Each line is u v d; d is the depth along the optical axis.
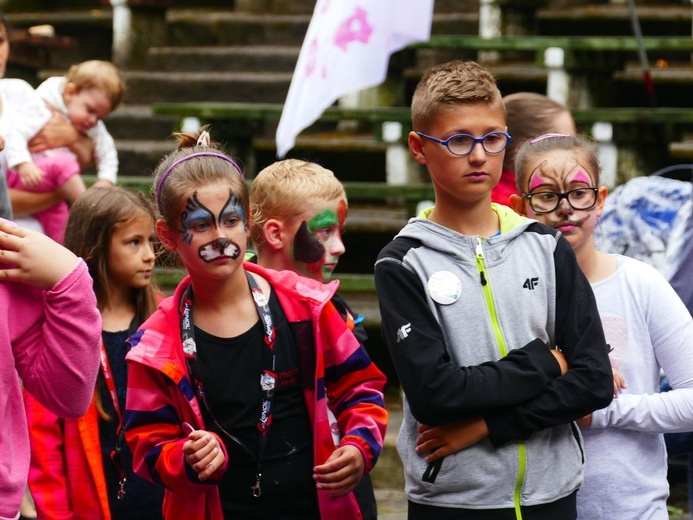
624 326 8.46
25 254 6.87
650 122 15.49
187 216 7.46
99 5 24.91
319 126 20.19
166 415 7.57
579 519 8.29
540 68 18.58
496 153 7.72
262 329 7.68
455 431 7.51
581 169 8.56
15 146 13.63
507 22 19.70
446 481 7.58
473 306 7.65
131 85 21.02
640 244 11.22
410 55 18.53
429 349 7.45
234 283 7.65
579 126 14.31
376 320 15.21
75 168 13.82
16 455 7.02
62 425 9.10
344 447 7.58
